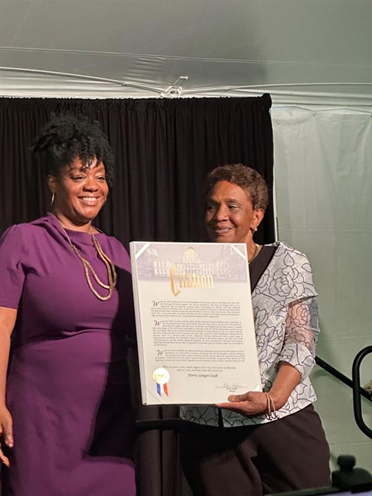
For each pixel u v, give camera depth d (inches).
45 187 137.6
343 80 144.1
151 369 82.2
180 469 135.6
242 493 88.7
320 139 155.0
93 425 86.0
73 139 87.7
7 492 85.7
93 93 140.9
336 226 154.9
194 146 145.4
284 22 118.1
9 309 84.0
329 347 152.9
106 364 86.8
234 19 116.4
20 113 137.3
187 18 115.1
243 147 146.6
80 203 88.1
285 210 153.0
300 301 90.4
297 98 151.1
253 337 85.4
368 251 156.2
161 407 136.2
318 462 89.5
